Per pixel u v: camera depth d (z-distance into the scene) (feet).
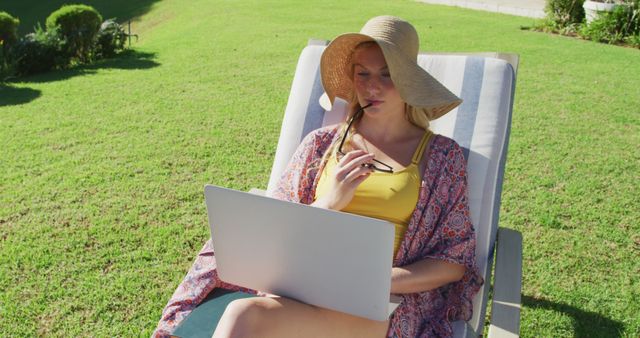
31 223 13.41
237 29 37.58
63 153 17.40
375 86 8.10
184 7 49.80
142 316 10.47
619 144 18.15
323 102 10.06
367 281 6.48
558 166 16.46
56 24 30.96
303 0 49.70
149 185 15.26
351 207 8.06
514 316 7.40
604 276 11.69
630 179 15.72
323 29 37.06
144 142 18.22
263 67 27.43
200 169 16.30
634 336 10.12
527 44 32.48
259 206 6.64
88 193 14.84
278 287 7.09
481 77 9.80
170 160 16.87
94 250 12.38
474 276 7.93
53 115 20.97
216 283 8.18
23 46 28.45
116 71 27.86
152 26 46.03
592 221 13.62
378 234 6.17
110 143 18.17
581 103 21.98
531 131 19.06
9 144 18.11
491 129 9.34
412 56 8.27
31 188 15.11
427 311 7.97
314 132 8.95
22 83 26.07
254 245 6.93
